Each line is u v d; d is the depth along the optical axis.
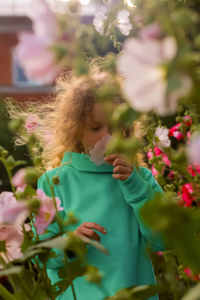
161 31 0.35
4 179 3.22
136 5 0.53
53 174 1.39
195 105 0.37
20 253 0.72
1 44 10.86
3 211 0.65
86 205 1.34
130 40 0.34
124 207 1.34
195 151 0.33
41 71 0.38
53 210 0.72
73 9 0.41
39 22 0.40
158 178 1.15
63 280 0.74
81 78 1.46
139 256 1.28
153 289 0.65
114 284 1.21
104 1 0.52
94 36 0.45
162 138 1.05
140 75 0.34
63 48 0.38
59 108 1.51
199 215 0.38
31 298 0.70
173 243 0.38
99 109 1.24
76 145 1.45
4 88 10.65
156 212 0.38
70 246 0.67
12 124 0.85
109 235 1.29
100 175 1.40
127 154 0.45
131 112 0.39
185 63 0.33
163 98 0.34
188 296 0.39
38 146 0.88
